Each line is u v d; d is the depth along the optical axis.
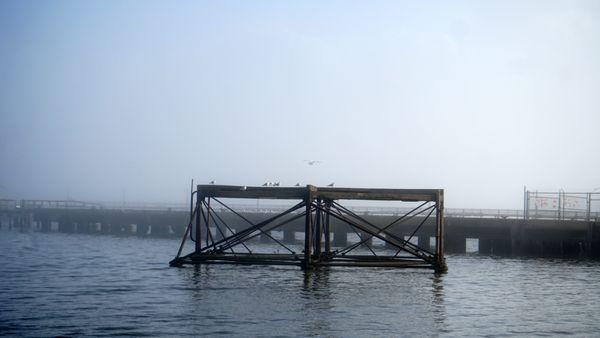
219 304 29.66
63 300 30.42
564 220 61.91
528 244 61.81
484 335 24.41
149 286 35.28
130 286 35.22
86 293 32.62
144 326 24.77
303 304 29.98
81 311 27.66
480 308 30.12
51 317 26.30
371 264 39.75
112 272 41.91
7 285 35.47
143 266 46.03
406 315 27.89
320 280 38.62
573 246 61.09
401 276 41.41
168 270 42.66
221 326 24.92
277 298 31.61
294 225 75.62
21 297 31.22
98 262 49.59
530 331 25.30
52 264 47.59
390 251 64.88
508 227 62.53
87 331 23.84
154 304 29.50
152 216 91.06
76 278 38.69
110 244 73.12
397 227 66.69
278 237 93.94
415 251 42.31
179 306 29.05
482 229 63.53
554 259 57.81
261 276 40.22
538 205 67.31
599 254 59.75
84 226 100.12
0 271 42.47
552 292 35.88
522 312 29.38
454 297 33.19
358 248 68.44
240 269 43.91
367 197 40.94
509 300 32.69
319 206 41.44
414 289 35.62
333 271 43.47
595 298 33.88
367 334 24.06
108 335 23.27
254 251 63.81
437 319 27.22
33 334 23.28
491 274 44.25
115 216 95.75
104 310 27.94
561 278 42.59
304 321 26.11
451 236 64.81
